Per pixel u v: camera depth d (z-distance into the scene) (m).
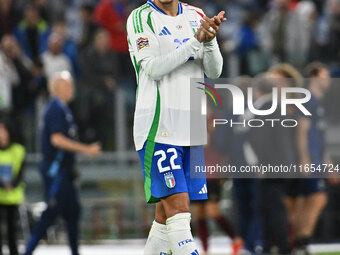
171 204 20.50
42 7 52.34
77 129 47.56
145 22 20.84
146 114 20.83
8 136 36.62
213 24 20.23
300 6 55.91
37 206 43.62
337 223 42.66
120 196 46.75
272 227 32.09
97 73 48.41
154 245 21.83
